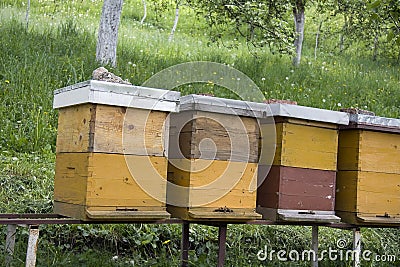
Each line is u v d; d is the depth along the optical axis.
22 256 3.89
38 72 7.43
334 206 4.00
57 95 3.46
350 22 12.65
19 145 6.10
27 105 6.82
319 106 8.92
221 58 11.02
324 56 15.02
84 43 9.62
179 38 14.63
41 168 5.63
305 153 3.82
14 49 8.06
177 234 4.96
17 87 7.07
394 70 14.04
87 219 3.05
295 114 3.71
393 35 4.92
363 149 4.05
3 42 8.16
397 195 4.21
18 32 9.07
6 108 6.70
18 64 7.52
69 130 3.32
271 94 8.91
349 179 4.09
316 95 9.42
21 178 5.33
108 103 3.07
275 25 9.83
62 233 4.58
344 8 12.28
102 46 8.79
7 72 7.32
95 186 3.07
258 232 5.28
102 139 3.09
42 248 4.27
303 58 13.86
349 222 4.07
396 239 5.93
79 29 10.92
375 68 14.12
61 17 13.16
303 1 11.85
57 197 3.45
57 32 9.65
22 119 6.54
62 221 3.13
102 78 3.35
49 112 6.84
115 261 4.25
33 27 9.79
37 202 4.90
